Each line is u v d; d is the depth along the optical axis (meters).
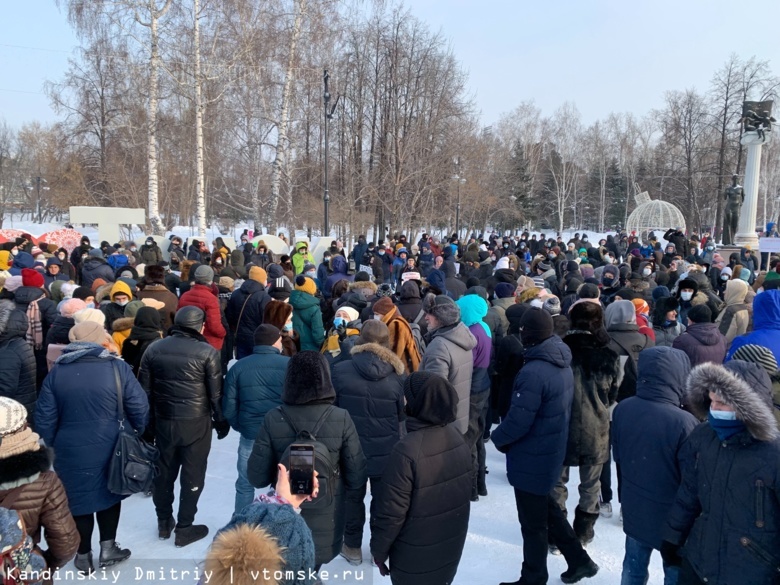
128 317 5.49
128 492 3.63
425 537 2.68
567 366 3.52
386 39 30.64
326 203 18.22
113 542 3.87
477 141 35.66
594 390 3.88
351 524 3.93
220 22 20.20
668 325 5.84
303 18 21.62
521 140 57.09
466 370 4.28
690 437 2.56
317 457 2.85
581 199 65.25
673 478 2.96
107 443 3.62
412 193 30.25
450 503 2.72
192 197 37.00
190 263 9.45
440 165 30.53
